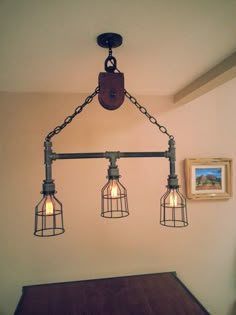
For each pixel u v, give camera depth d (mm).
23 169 1891
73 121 1948
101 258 1970
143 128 2029
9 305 1863
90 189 1957
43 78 1606
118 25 982
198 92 1732
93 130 1971
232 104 2154
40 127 1912
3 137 1875
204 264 2098
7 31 1011
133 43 1144
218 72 1411
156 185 2041
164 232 2051
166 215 2043
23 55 1247
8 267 1868
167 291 1676
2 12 878
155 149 2043
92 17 921
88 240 1955
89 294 1654
